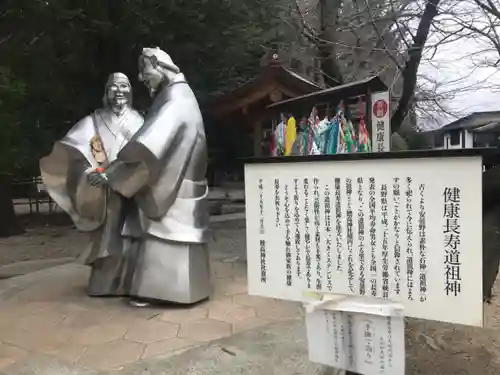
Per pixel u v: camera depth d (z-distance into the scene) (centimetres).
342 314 232
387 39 1028
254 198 255
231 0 824
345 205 231
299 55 1161
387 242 221
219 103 811
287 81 760
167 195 452
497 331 425
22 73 787
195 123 463
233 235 962
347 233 231
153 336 402
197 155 468
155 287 462
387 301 222
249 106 789
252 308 470
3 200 1095
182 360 354
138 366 346
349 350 232
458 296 207
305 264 242
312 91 761
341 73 1054
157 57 468
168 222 459
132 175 438
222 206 1381
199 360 354
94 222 498
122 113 504
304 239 242
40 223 1261
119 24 785
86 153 482
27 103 846
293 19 998
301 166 241
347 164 229
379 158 221
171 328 419
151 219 462
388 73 1149
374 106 483
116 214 495
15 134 783
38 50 762
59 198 500
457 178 205
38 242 1022
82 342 392
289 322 430
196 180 474
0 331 418
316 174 237
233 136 1062
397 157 216
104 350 375
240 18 857
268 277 253
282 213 248
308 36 930
